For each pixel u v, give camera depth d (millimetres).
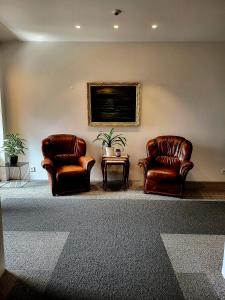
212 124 4980
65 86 4934
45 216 3367
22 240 2742
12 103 4988
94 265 2307
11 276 2148
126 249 2578
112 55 4832
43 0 3012
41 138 5090
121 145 5090
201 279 2133
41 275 2164
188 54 4789
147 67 4844
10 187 4664
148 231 2969
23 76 4906
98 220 3252
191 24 3830
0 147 4906
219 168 5086
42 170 5180
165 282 2088
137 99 4891
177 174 4109
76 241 2727
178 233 2930
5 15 3480
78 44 4805
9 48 4812
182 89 4895
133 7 3219
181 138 4648
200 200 4016
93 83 4855
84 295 1938
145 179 4320
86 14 3449
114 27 3967
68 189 4254
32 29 4074
